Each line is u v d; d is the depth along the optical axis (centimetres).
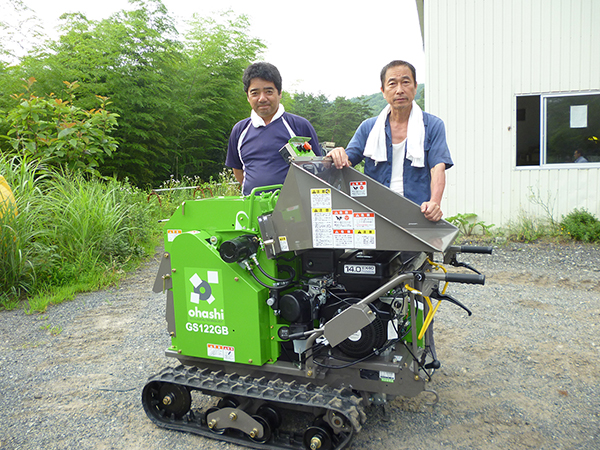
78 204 619
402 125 318
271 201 280
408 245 223
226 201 273
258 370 274
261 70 326
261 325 262
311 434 242
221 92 1691
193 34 1719
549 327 411
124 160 1343
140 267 662
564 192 737
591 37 706
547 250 664
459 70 759
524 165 754
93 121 838
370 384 256
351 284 253
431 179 314
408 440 260
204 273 271
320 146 375
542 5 718
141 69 1399
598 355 354
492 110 753
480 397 304
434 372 339
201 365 295
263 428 252
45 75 1126
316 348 259
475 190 771
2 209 517
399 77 300
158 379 272
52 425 283
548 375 329
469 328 417
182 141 1609
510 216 761
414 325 241
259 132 346
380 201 300
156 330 434
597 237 690
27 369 359
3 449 259
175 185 1220
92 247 608
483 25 743
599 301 470
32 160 723
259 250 266
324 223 240
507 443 254
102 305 504
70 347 398
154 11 1464
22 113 757
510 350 370
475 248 262
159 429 279
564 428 267
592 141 725
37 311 485
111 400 312
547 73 729
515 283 539
